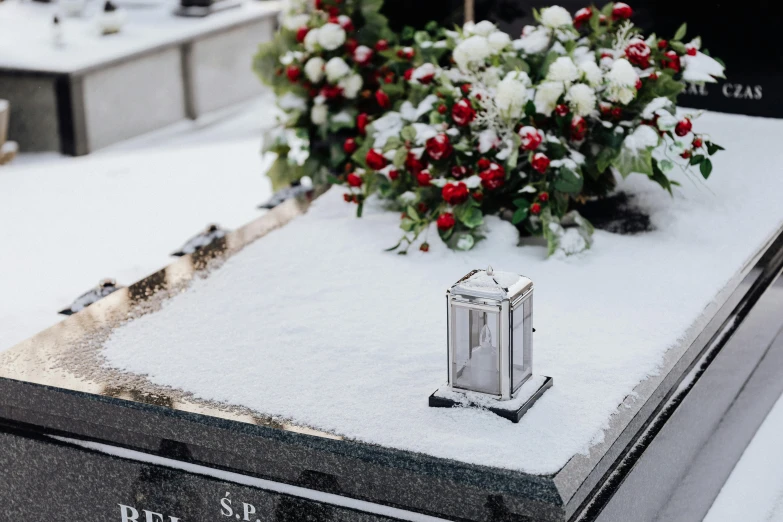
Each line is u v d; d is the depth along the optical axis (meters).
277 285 3.42
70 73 7.66
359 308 3.23
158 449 2.75
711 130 4.56
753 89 4.68
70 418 2.82
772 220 3.77
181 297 3.37
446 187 3.51
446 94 3.77
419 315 3.16
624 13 3.86
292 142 7.51
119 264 5.55
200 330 3.12
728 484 3.42
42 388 2.81
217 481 2.66
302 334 3.06
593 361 2.84
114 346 3.04
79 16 9.57
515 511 2.32
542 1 4.86
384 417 2.59
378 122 3.97
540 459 2.38
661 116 3.59
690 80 3.85
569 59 3.54
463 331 2.57
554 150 3.58
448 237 3.68
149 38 8.64
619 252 3.59
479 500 2.36
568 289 3.32
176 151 7.96
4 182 7.18
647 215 3.88
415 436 2.50
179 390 2.77
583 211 3.93
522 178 3.67
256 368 2.88
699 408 3.04
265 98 9.72
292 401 2.69
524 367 2.64
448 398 2.61
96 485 2.83
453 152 3.70
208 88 9.12
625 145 3.60
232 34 9.33
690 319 3.10
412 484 2.42
